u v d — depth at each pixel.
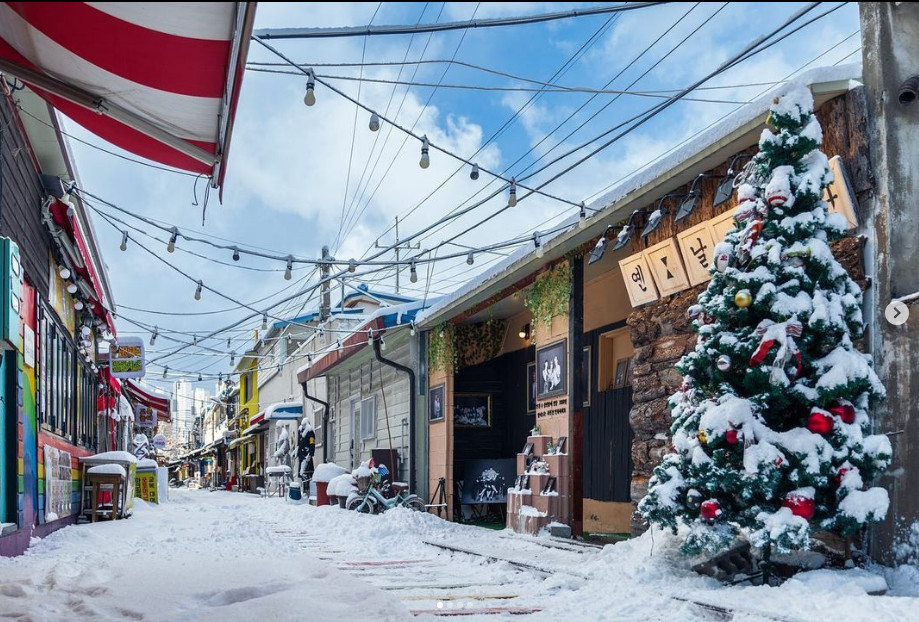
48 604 5.43
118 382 24.03
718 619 5.25
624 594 6.07
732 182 7.22
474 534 11.77
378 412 19.27
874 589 5.43
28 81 4.98
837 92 6.57
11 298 7.57
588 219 9.47
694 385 6.55
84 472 13.83
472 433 16.66
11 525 8.21
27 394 9.29
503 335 16.88
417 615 5.59
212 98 4.80
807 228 6.00
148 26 4.11
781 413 6.12
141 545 9.95
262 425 37.88
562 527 10.55
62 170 10.47
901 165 6.29
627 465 12.27
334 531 12.87
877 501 5.57
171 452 107.06
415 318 16.22
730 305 6.15
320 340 27.88
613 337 13.55
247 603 5.41
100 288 14.40
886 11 6.43
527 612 5.80
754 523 5.95
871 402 5.93
